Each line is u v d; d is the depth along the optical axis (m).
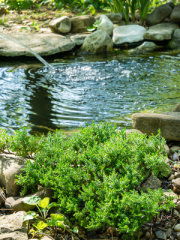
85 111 4.07
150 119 2.85
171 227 1.87
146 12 8.59
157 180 2.22
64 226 1.82
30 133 3.50
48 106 4.26
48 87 5.05
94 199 1.93
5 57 6.91
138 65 6.09
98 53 7.30
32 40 7.27
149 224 1.87
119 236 1.84
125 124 3.63
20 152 2.49
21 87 5.06
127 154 2.19
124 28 8.20
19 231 1.83
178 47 7.41
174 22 8.42
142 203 1.68
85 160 2.17
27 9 11.07
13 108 4.21
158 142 2.28
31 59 6.84
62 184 1.97
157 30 7.97
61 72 5.84
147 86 4.95
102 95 4.64
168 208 1.72
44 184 2.10
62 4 10.92
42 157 2.28
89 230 1.79
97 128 2.58
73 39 7.72
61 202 1.90
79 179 2.03
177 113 3.14
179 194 2.11
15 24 9.15
